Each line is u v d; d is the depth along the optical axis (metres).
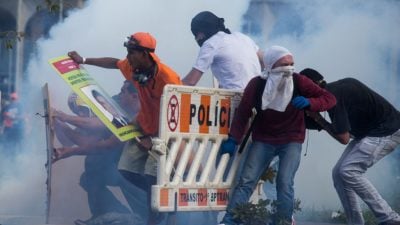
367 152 25.25
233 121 23.53
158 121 23.38
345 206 25.67
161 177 22.69
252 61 25.72
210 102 23.56
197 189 23.44
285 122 23.47
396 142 25.55
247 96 23.28
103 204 25.86
